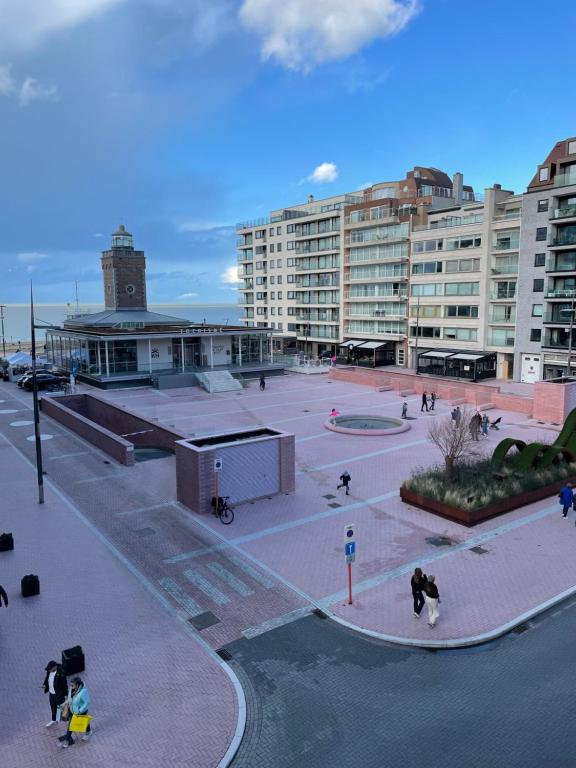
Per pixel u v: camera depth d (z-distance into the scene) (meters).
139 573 17.84
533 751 10.61
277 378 62.22
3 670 13.16
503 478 24.28
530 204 56.44
